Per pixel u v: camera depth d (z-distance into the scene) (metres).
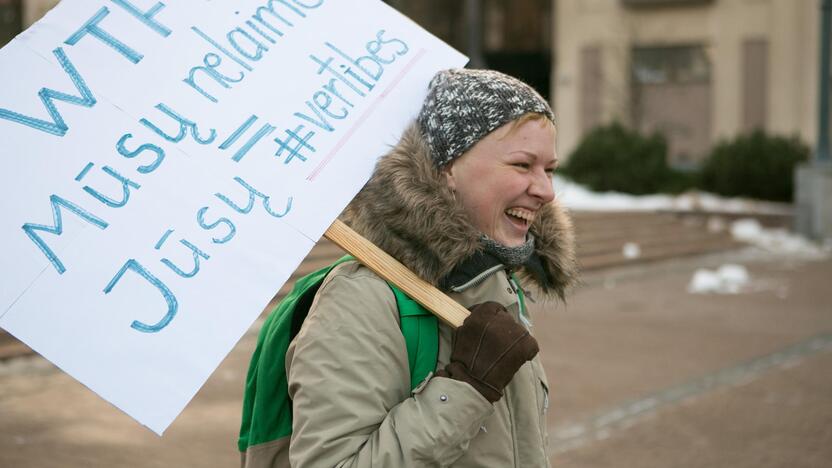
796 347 9.96
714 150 26.59
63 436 6.28
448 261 2.11
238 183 2.15
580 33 32.41
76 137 2.09
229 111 2.21
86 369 1.93
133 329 1.97
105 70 2.16
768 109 29.55
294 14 2.40
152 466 5.79
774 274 16.30
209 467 5.84
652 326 11.13
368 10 2.50
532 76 36.91
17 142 2.05
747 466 6.12
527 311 2.44
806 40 28.77
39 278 1.97
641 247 18.69
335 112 2.30
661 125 31.56
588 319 11.56
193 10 2.29
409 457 1.94
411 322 2.11
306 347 2.05
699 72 30.94
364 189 2.23
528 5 35.84
